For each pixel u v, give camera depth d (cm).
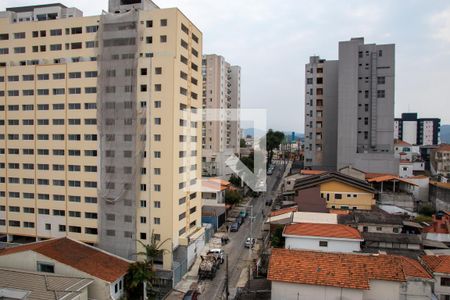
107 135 4488
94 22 4756
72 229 4844
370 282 2803
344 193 5841
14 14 5428
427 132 15275
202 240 5091
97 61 4562
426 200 6819
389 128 8125
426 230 4516
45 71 4875
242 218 6494
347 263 2920
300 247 3841
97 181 4691
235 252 4953
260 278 3662
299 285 2778
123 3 4953
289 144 13725
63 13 5438
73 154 4800
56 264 3428
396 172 7644
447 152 9256
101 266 3559
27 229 5050
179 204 4550
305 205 5334
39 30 4966
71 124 4797
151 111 4356
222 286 3916
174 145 4341
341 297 2706
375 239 3931
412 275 2969
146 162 4388
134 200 4378
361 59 8256
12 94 5038
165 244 4300
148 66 4353
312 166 8869
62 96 4819
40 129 4934
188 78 4825
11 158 5088
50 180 4919
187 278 4241
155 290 3722
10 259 3578
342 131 7944
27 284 3136
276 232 4378
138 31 4406
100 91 4503
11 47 5097
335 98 8681
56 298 2898
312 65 8850
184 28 4672
